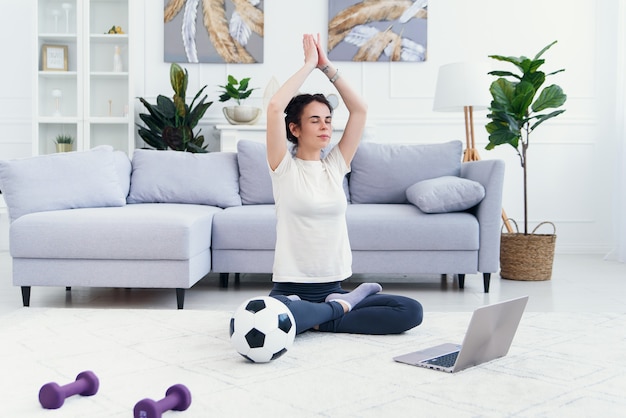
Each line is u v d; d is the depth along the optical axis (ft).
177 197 12.62
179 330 7.74
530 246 12.43
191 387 5.43
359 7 16.63
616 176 16.06
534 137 16.87
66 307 9.88
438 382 5.56
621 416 4.74
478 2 16.74
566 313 8.85
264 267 11.09
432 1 16.75
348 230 11.02
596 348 6.84
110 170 11.62
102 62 16.39
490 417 4.70
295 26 16.75
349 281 12.65
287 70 16.79
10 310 9.55
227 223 11.04
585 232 16.97
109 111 16.44
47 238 9.58
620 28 15.97
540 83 13.14
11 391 5.37
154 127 16.03
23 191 10.29
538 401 5.06
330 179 7.41
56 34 16.15
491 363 6.23
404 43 16.67
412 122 16.83
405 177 12.80
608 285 11.87
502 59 13.17
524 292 11.14
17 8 17.51
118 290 11.56
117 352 6.66
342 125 15.58
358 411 4.82
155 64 16.76
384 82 16.83
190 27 16.66
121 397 5.18
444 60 16.79
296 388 5.39
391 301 7.50
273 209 11.62
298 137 7.50
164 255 9.53
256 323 6.07
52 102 16.33
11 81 17.52
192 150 15.72
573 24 16.74
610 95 16.78
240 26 16.69
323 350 6.72
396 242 11.02
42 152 16.25
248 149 13.07
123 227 9.55
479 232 11.13
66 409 4.91
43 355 6.53
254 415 4.73
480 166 11.66
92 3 16.29
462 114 16.75
